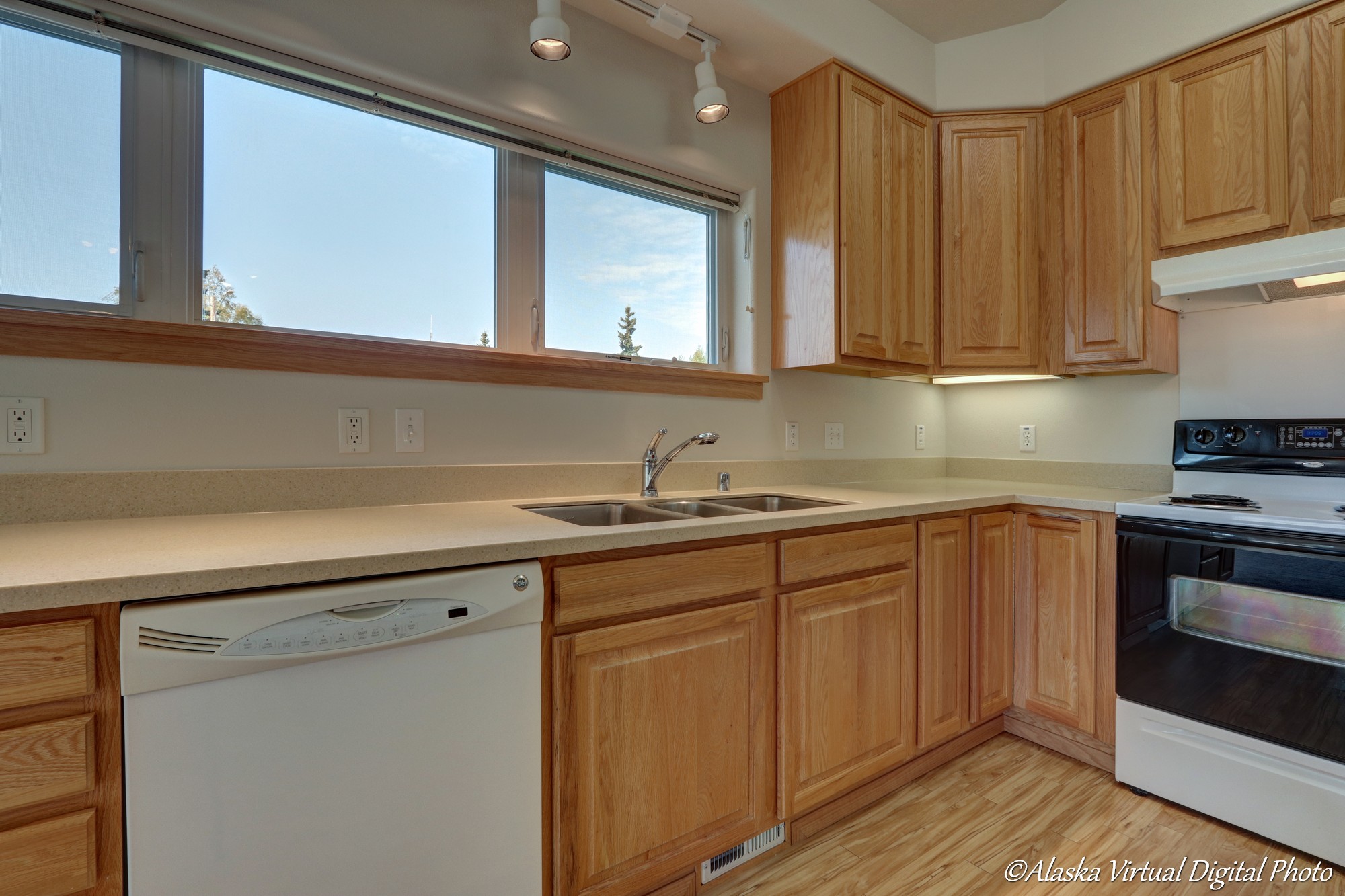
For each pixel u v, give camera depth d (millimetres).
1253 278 1765
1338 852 1490
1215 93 1919
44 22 1245
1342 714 1481
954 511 1955
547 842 1191
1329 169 1716
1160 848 1598
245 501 1392
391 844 1013
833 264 2055
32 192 1247
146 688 834
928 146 2340
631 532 1255
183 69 1380
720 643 1421
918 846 1617
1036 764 2023
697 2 1783
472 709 1083
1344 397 1911
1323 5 1729
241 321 1437
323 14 1462
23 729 786
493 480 1700
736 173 2195
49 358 1213
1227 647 1659
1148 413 2336
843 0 2055
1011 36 2309
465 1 1656
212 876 884
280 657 909
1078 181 2221
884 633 1760
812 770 1582
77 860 821
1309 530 1532
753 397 2250
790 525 1510
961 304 2336
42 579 795
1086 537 1961
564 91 1818
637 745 1296
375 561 987
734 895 1441
